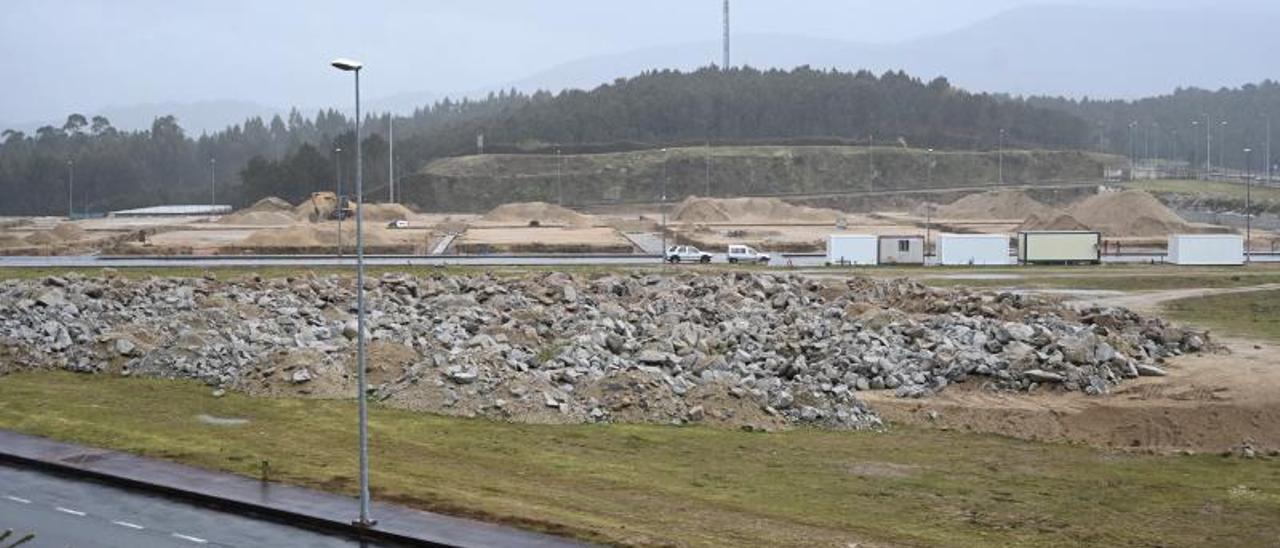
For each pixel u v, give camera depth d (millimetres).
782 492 35750
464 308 63625
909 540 30969
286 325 59219
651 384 46531
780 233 155125
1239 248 108125
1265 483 38594
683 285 74500
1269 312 75562
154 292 67625
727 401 45875
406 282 74812
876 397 48812
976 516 33969
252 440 39750
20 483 34156
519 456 38844
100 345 53906
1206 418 44906
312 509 31281
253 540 29312
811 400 46750
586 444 40938
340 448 39031
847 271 100812
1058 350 51094
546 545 28625
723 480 36875
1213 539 32406
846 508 34250
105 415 43125
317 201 180000
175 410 44594
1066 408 46688
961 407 47156
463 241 133375
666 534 30047
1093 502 35906
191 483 33719
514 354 51531
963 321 58438
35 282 68562
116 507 32000
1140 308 77125
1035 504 35500
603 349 52844
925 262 112688
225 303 64812
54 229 145125
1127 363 50781
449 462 37594
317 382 48344
